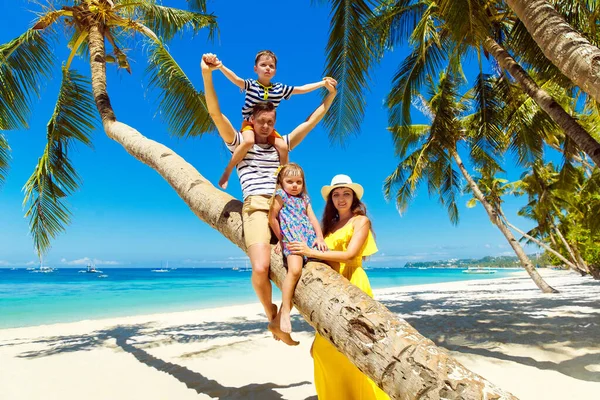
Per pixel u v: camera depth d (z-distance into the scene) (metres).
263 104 2.87
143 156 4.05
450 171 18.12
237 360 6.16
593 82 3.80
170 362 6.14
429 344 1.71
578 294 15.60
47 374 5.58
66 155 7.73
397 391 1.65
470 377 1.55
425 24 8.20
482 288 23.61
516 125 10.35
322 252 2.49
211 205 3.00
